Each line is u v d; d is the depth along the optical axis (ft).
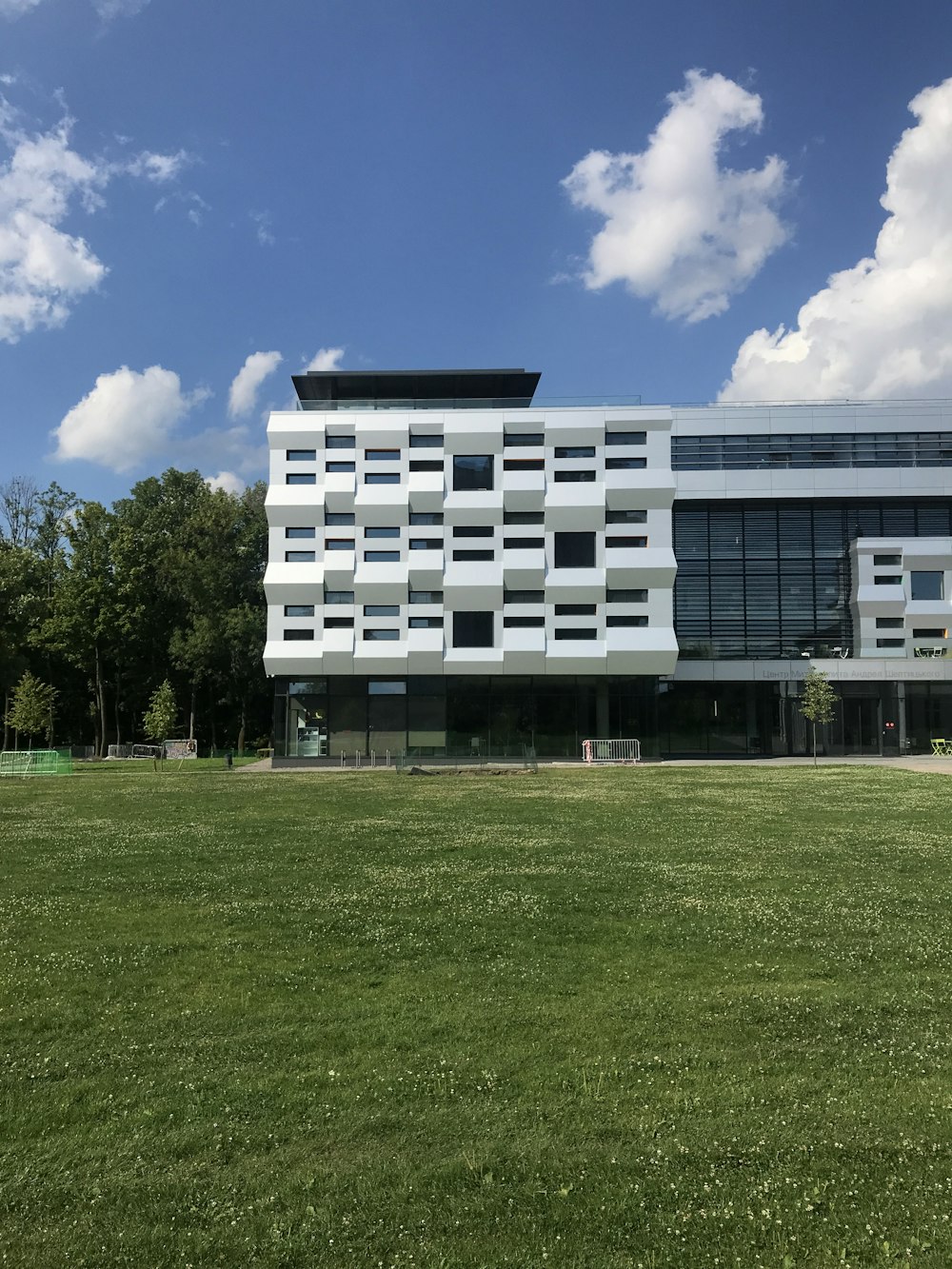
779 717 193.47
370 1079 22.66
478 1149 19.03
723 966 32.32
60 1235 16.25
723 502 204.33
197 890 46.01
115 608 213.05
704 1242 15.79
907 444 202.90
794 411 204.33
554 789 105.50
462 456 177.78
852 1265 15.03
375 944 35.45
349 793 101.96
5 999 29.09
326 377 182.91
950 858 54.49
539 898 43.37
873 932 36.68
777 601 202.59
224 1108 21.09
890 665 191.83
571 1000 28.76
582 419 176.96
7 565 206.90
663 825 70.54
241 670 221.46
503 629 175.01
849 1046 24.68
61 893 45.62
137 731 251.19
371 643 175.11
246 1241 15.89
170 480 252.21
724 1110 20.84
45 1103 21.48
